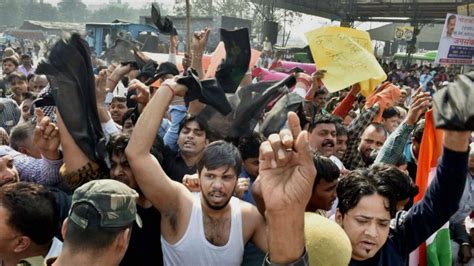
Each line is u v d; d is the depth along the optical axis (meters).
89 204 1.52
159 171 2.14
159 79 3.91
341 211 2.08
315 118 3.95
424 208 2.16
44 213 1.90
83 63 2.35
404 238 2.24
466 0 20.80
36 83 6.50
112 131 3.06
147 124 2.12
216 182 2.17
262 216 2.24
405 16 24.19
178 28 19.31
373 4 23.84
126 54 4.12
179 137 3.36
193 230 2.21
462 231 3.78
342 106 5.43
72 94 2.29
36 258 1.94
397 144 3.40
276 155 1.39
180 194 2.23
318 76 4.39
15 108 5.85
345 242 1.60
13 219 1.84
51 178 2.49
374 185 2.01
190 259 2.22
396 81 21.39
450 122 1.27
